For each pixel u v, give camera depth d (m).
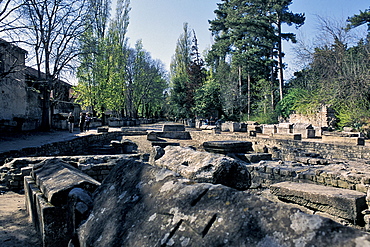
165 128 20.53
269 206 1.38
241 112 39.03
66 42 20.84
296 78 34.12
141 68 50.09
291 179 6.69
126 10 44.09
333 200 4.38
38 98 25.91
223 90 38.41
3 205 5.27
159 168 2.32
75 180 3.35
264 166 7.38
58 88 28.17
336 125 21.84
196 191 1.73
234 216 1.41
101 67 33.41
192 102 45.25
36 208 3.68
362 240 1.03
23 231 3.76
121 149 16.25
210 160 3.78
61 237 3.12
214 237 1.36
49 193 3.26
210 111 39.75
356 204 4.12
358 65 20.89
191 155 4.45
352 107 20.28
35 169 4.76
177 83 49.00
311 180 6.32
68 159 7.44
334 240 1.08
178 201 1.73
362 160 11.05
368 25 29.53
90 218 2.33
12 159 7.90
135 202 2.08
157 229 1.63
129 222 1.90
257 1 32.59
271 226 1.27
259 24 32.69
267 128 22.53
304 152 11.56
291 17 33.97
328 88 22.03
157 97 57.94
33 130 21.16
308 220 1.20
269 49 35.94
